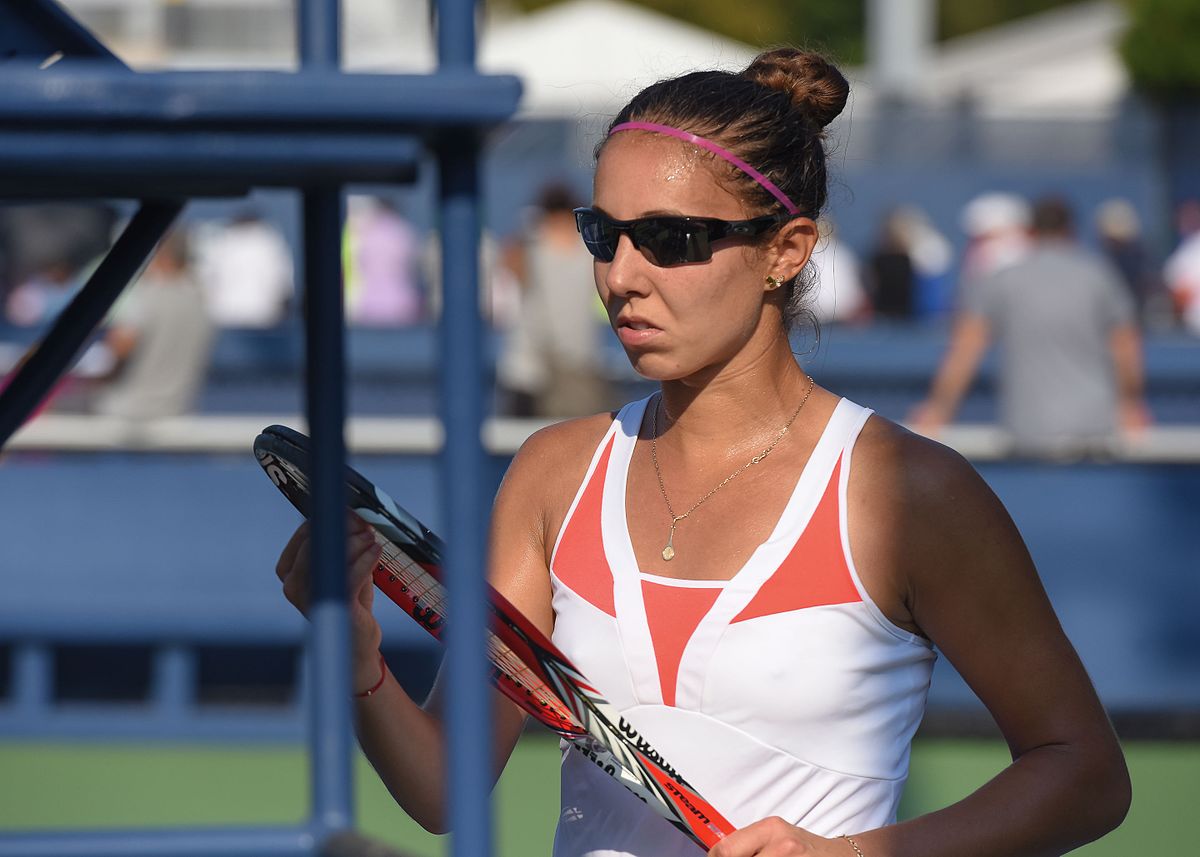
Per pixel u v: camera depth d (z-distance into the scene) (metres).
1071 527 25.03
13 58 4.92
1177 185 63.31
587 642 6.84
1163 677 24.89
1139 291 49.53
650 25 56.91
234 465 25.16
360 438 28.08
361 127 3.68
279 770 23.30
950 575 6.57
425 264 42.00
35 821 20.36
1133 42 85.25
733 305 6.70
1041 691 6.64
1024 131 63.16
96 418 29.12
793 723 6.55
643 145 6.68
